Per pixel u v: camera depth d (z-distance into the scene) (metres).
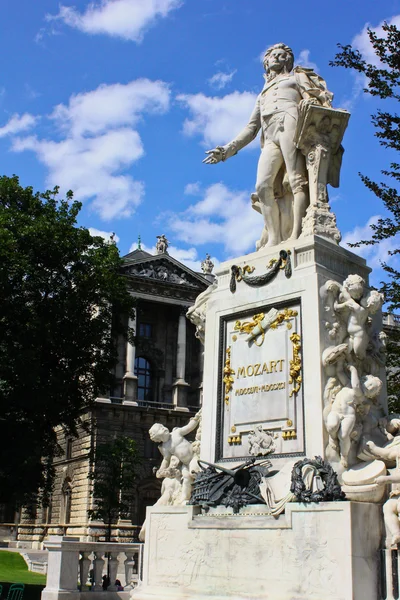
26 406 25.39
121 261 33.25
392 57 16.58
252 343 8.74
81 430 59.91
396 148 16.64
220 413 8.85
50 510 62.72
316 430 7.66
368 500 6.89
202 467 8.46
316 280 8.19
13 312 26.64
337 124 9.19
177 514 8.14
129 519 56.03
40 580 29.36
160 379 65.94
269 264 8.88
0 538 66.88
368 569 6.46
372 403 8.02
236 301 9.09
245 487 7.85
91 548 10.34
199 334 10.16
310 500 6.80
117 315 32.25
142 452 60.00
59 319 28.09
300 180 9.27
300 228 9.09
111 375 30.53
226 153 10.33
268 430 8.24
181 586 7.80
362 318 8.03
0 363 25.31
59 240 28.94
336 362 7.89
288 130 9.40
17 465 25.16
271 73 10.16
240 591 7.19
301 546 6.77
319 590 6.53
